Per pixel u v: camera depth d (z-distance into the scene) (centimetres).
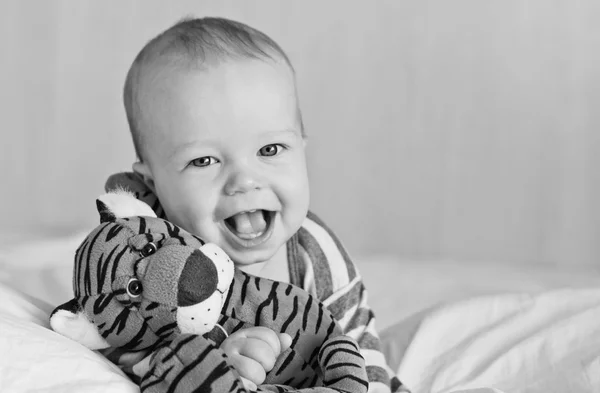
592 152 298
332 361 95
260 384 91
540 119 301
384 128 316
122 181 124
